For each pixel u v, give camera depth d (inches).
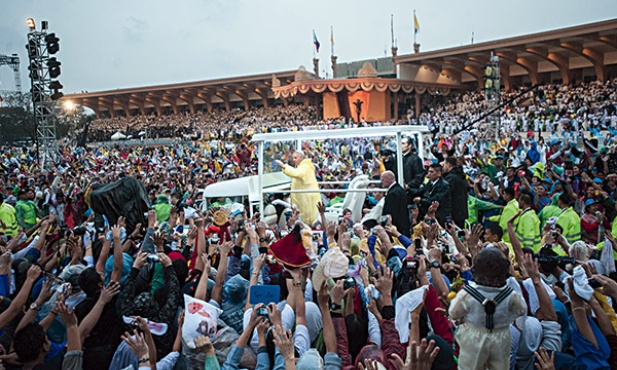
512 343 173.6
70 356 160.9
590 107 1552.7
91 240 302.5
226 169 925.8
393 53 2437.3
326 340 167.3
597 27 1595.7
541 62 2066.9
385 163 415.8
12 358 169.8
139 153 1638.8
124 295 188.9
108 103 3161.9
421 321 177.5
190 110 3053.6
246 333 167.0
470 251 240.2
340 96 1950.1
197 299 185.0
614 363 167.9
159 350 179.2
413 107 2082.9
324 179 434.6
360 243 272.8
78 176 868.0
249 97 2790.4
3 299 200.5
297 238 199.9
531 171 523.5
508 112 1685.5
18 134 2516.0
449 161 377.4
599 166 602.5
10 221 482.6
